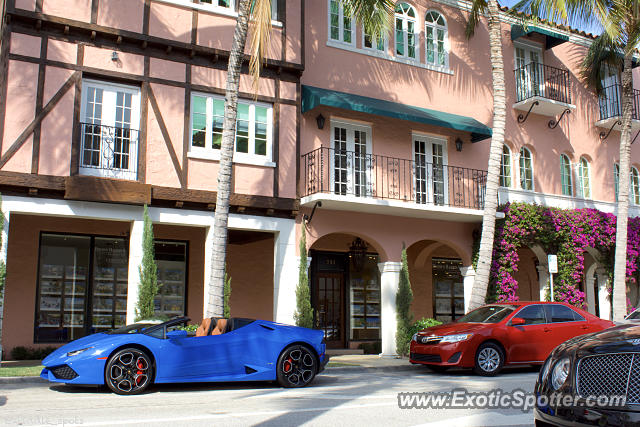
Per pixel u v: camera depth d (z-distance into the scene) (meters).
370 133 16.08
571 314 12.24
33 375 9.60
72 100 12.19
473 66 18.44
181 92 13.38
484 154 18.03
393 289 15.47
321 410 6.95
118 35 12.68
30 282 14.01
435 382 10.07
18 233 14.02
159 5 13.30
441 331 11.62
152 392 8.62
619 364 4.14
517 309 11.95
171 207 12.98
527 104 18.59
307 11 15.77
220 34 13.91
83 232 14.79
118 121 12.84
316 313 17.28
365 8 13.33
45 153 11.80
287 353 9.20
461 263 20.20
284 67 14.51
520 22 18.86
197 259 16.05
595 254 19.27
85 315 14.62
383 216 15.78
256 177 13.94
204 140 13.62
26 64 11.88
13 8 11.77
